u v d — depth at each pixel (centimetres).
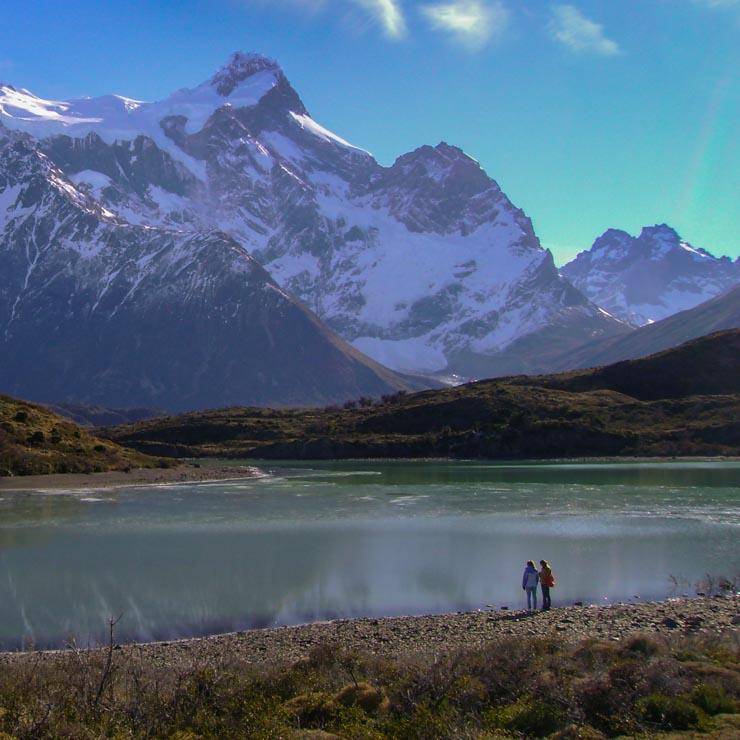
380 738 1670
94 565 4638
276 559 4816
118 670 2230
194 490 9631
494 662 2081
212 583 4156
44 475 10844
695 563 4600
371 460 17250
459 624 3219
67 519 6700
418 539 5516
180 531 5969
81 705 1830
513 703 1848
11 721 1738
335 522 6444
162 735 1733
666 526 6028
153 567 4572
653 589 3953
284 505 7762
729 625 3003
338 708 1830
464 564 4634
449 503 7794
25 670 2253
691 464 13700
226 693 1922
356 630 3159
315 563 4684
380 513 7012
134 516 6900
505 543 5316
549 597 3525
